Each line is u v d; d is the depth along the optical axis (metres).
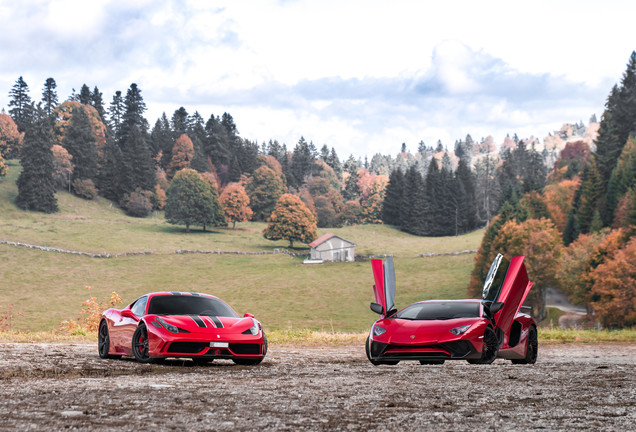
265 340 9.95
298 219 132.50
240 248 127.56
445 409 5.07
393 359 9.67
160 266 107.00
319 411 4.89
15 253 103.75
